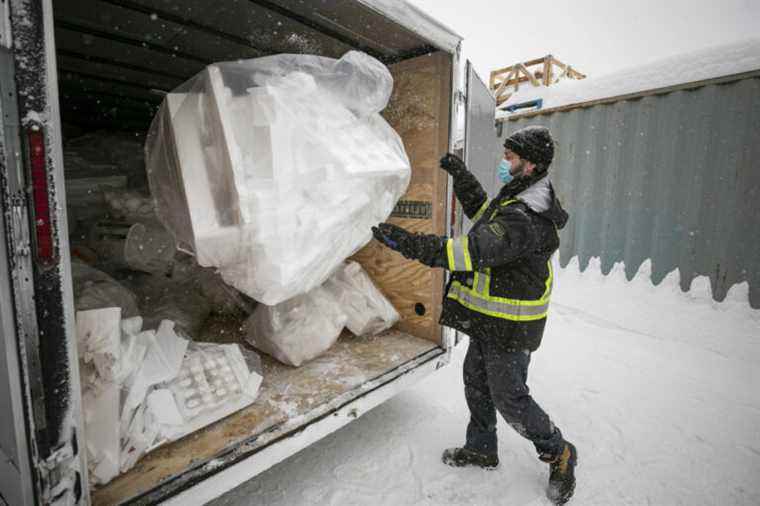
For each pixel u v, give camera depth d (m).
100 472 1.08
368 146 1.67
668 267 3.67
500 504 1.63
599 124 4.07
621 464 1.89
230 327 2.21
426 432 2.10
